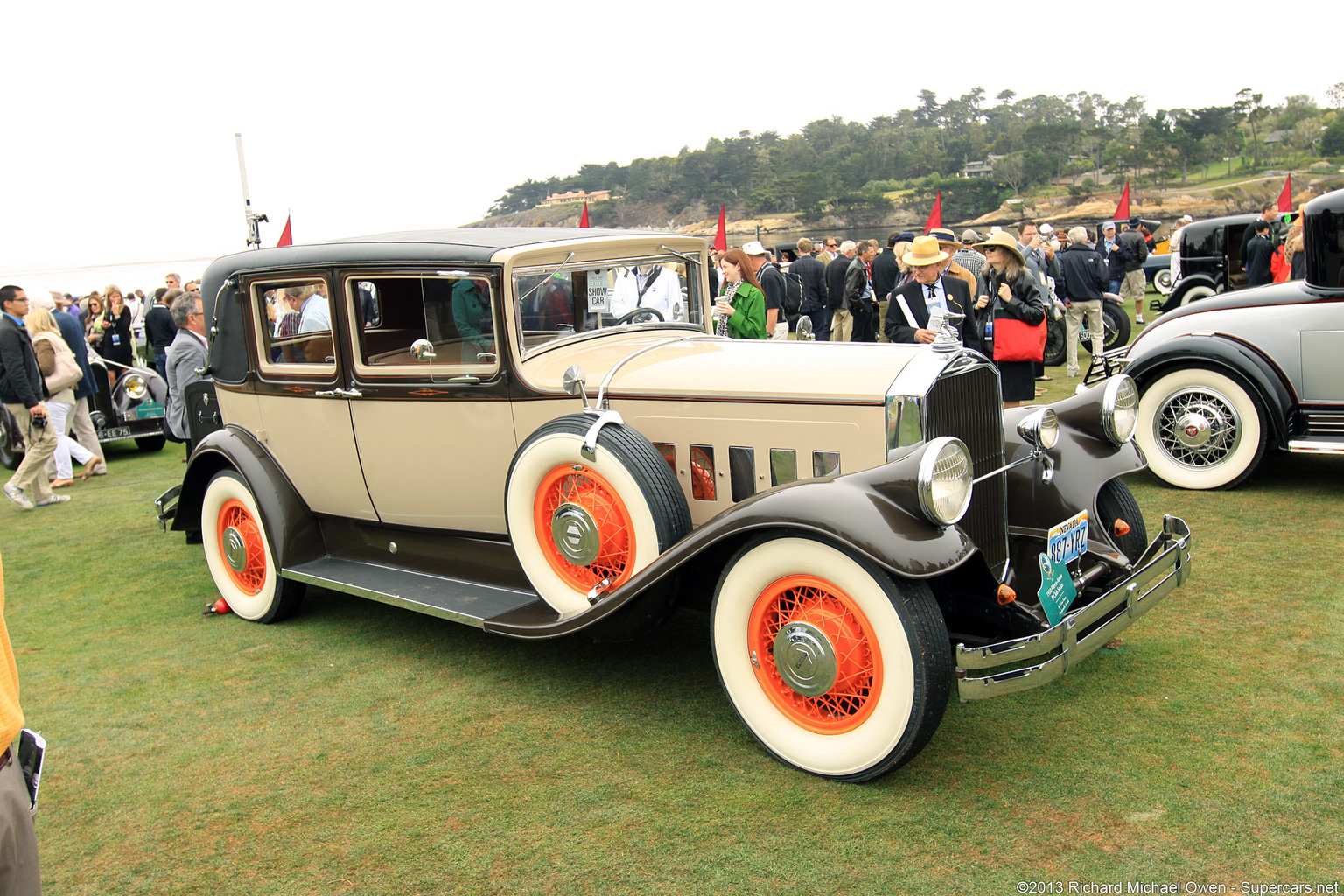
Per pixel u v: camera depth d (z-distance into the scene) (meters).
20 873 1.60
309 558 4.40
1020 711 3.13
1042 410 3.57
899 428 2.93
